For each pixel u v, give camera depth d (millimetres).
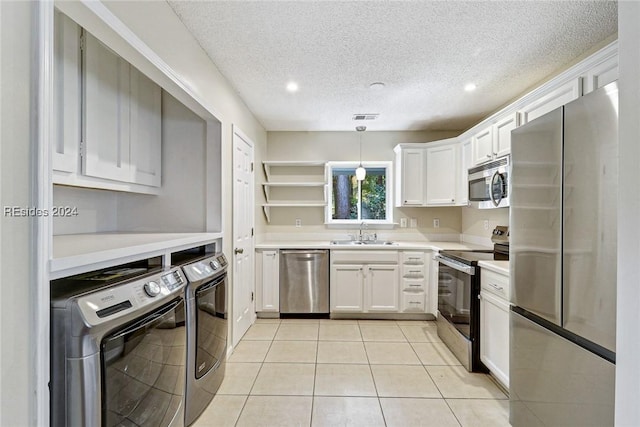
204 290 1830
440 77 2633
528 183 1597
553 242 1408
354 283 3592
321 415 1871
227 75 2566
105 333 996
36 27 796
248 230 3268
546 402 1481
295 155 4277
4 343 739
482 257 2637
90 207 2033
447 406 1971
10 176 747
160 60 1501
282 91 2902
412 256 3570
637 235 792
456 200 3623
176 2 1705
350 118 3721
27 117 783
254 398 2039
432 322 3523
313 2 1709
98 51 1598
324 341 2971
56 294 993
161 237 1742
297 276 3598
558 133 1375
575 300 1287
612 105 1119
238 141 2881
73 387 917
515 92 2941
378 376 2332
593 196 1198
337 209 4359
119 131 1793
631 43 809
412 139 4250
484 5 1723
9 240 747
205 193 2318
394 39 2062
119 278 1266
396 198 4160
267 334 3139
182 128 2326
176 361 1482
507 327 1999
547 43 2102
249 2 1711
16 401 768
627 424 815
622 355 835
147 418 1255
